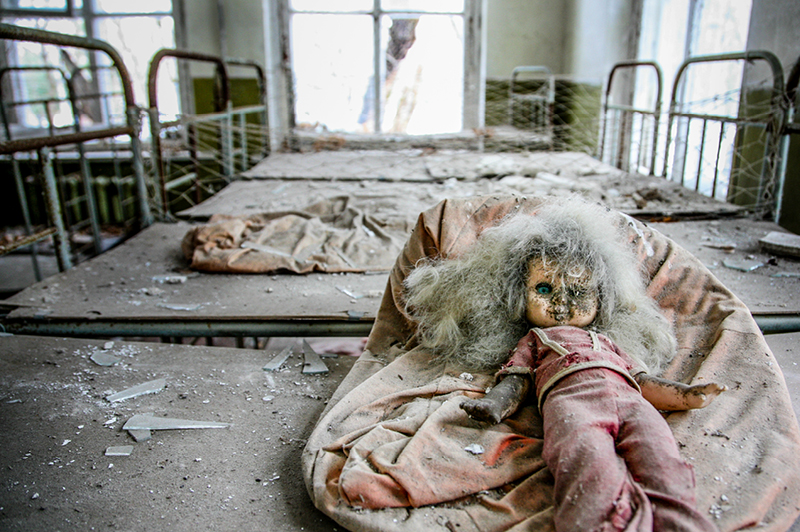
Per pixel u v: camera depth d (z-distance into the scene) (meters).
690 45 5.37
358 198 4.01
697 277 1.89
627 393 1.33
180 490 1.40
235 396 1.81
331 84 6.76
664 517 1.06
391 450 1.34
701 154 4.22
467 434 1.40
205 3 6.44
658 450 1.16
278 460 1.51
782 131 3.54
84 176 3.99
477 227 1.88
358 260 3.00
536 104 6.93
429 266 1.84
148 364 2.01
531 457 1.34
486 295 1.72
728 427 1.39
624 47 6.25
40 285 2.72
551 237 1.65
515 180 4.62
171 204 6.59
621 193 4.22
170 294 2.63
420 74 6.79
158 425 1.65
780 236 3.10
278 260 2.93
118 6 6.51
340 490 1.25
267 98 6.01
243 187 4.68
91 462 1.50
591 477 1.11
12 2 6.51
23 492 1.39
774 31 4.09
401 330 1.98
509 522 1.19
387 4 6.51
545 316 1.63
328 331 2.34
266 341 3.50
